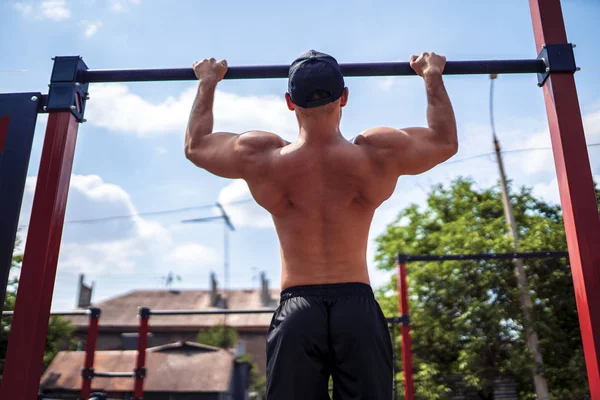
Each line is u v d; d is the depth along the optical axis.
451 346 9.94
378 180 1.74
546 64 2.14
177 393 14.36
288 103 1.89
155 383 14.33
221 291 33.62
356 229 1.74
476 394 9.79
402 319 5.77
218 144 1.89
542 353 9.11
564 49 2.15
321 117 1.73
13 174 2.05
